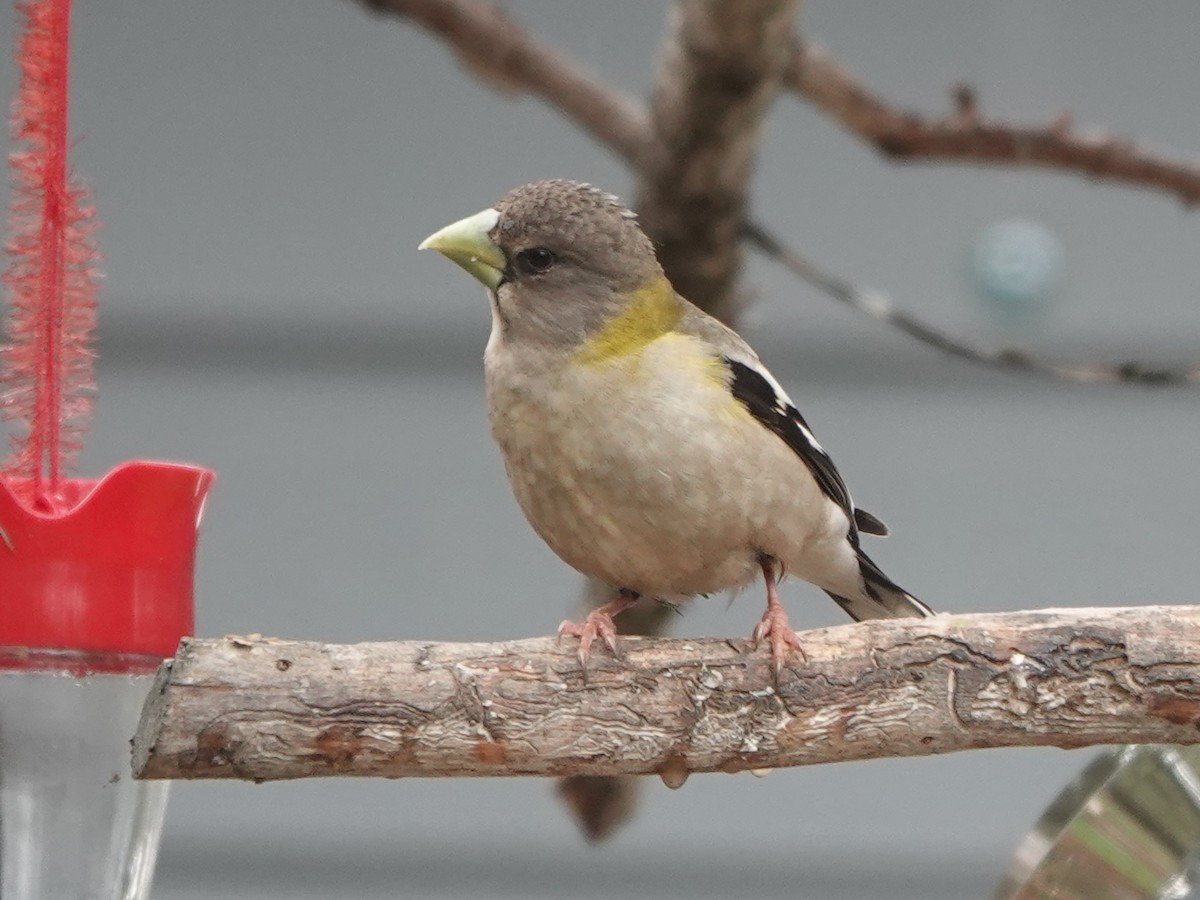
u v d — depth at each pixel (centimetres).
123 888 721
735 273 1253
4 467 748
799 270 1223
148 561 711
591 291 903
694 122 1155
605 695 732
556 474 902
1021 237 1602
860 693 744
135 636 706
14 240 745
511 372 909
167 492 713
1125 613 752
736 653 749
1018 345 1576
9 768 700
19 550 694
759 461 897
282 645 701
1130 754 790
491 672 722
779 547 930
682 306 955
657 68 1181
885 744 749
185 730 679
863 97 1250
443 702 710
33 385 744
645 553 919
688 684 739
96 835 712
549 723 724
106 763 710
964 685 743
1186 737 745
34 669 699
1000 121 1260
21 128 740
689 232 1212
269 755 689
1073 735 747
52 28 740
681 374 895
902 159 1284
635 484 888
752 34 1098
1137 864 779
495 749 719
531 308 906
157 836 738
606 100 1216
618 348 901
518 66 1223
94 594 700
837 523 1002
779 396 946
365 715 699
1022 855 795
